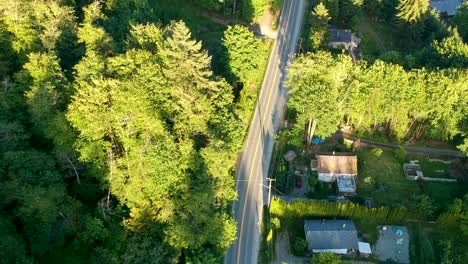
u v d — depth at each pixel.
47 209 62.78
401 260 81.81
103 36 83.31
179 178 70.69
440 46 115.88
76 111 68.31
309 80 93.69
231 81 105.38
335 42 131.62
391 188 94.69
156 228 69.62
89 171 72.19
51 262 67.06
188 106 72.94
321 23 121.81
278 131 102.88
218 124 77.88
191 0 133.12
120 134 71.00
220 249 72.56
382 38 143.25
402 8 134.75
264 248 80.94
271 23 136.38
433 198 92.88
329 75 92.94
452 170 99.44
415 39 136.25
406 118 100.62
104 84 68.31
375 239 84.69
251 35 103.50
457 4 163.38
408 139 105.81
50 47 79.25
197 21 128.12
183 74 75.00
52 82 72.50
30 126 73.62
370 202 90.62
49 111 69.56
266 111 107.62
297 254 80.69
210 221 69.56
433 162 100.94
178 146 71.81
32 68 71.88
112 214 70.19
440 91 93.69
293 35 133.00
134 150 68.94
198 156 72.38
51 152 70.44
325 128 93.75
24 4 83.38
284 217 86.19
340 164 93.81
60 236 66.50
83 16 99.31
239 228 83.25
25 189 61.22
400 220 87.81
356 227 86.38
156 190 69.19
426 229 87.19
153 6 120.06
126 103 68.62
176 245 67.25
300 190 92.50
